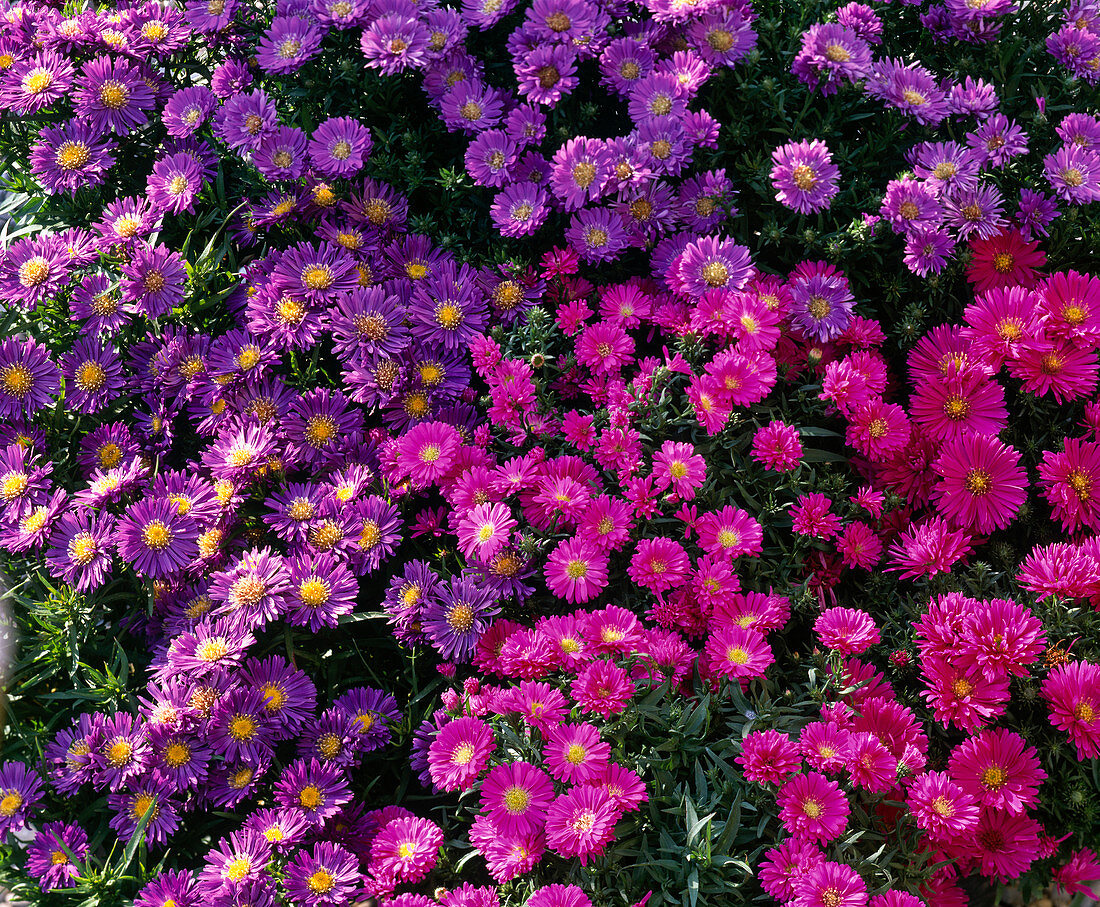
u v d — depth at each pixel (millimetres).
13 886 615
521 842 583
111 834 651
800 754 589
